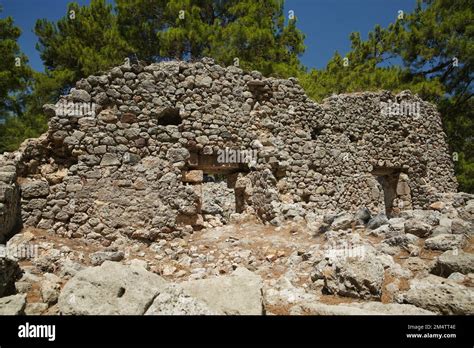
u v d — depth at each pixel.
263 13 19.70
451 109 21.38
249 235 9.33
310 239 8.56
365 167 13.27
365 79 21.45
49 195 8.70
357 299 5.55
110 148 9.38
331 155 12.46
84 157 9.12
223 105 10.88
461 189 21.36
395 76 21.11
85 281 4.67
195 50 17.84
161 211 9.46
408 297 5.29
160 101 10.07
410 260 6.53
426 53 20.66
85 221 8.85
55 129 9.05
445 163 15.59
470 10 19.91
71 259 7.59
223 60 17.58
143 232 9.13
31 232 8.19
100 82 9.52
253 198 10.92
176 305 4.46
